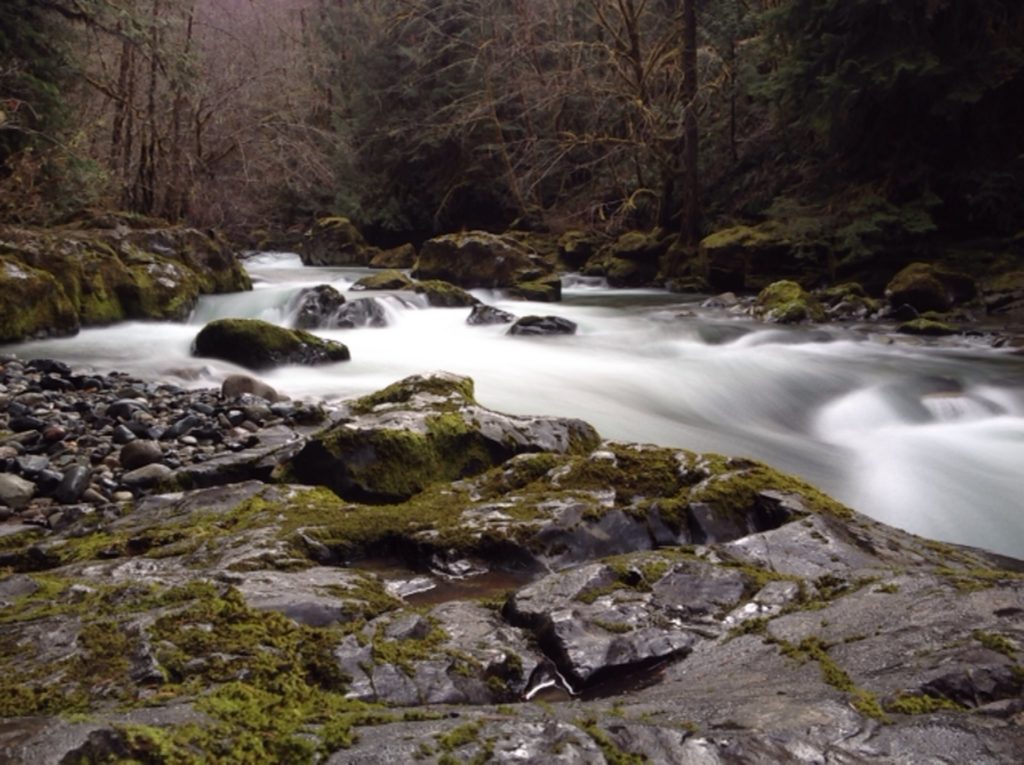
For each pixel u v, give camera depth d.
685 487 4.75
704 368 11.12
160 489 5.63
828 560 3.75
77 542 4.32
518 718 2.04
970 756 1.84
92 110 22.27
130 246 14.34
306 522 4.31
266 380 9.61
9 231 12.62
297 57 29.38
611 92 23.91
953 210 18.72
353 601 3.17
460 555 4.02
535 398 9.32
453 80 31.66
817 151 21.27
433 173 33.16
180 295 13.94
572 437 5.91
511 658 2.74
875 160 19.22
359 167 33.25
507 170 29.91
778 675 2.44
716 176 24.58
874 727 1.96
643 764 1.83
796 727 1.96
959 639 2.43
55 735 1.74
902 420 9.13
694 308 17.30
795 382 10.53
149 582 3.23
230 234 27.86
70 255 12.77
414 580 3.85
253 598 3.10
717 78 23.98
